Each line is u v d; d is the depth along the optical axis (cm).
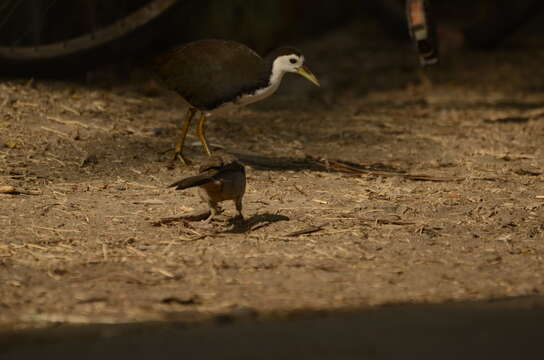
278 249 970
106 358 623
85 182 1277
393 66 2489
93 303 780
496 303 771
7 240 990
